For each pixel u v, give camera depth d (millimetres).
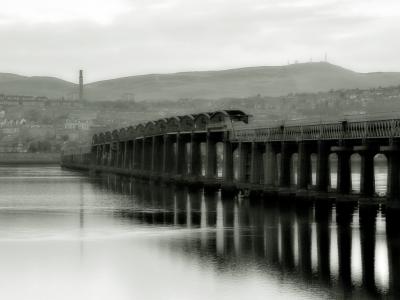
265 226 120000
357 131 129875
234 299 75250
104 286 81625
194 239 108938
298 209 141000
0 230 120625
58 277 85750
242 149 182750
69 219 135750
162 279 83812
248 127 178250
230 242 105375
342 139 133625
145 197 184750
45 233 116875
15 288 81250
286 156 158375
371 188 128625
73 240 109500
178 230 118812
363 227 115062
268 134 165250
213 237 110375
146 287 80750
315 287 78312
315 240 104438
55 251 100625
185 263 91562
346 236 106938
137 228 122000
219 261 92188
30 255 97938
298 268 87125
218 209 148625
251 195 172625
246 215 135750
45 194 199375
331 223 120188
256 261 91625
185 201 170000
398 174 118938
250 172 181625
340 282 80062
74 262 93375
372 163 128750
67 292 79500
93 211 150625
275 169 166875
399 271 84562
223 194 186625
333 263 89188
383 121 121688
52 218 137625
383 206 137500
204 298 75938
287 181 158375
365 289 77125
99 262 93250
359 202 129375
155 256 96250
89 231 118938
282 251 97500
